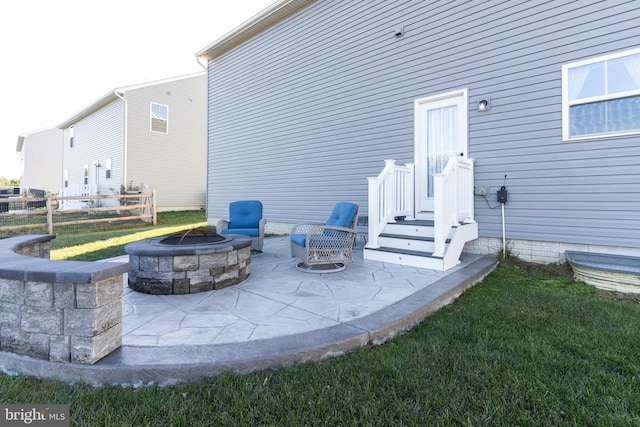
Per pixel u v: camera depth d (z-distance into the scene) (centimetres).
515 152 482
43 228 916
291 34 794
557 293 354
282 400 173
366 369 204
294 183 796
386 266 461
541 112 461
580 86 433
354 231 434
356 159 674
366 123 657
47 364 198
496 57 496
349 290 349
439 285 350
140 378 191
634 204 401
